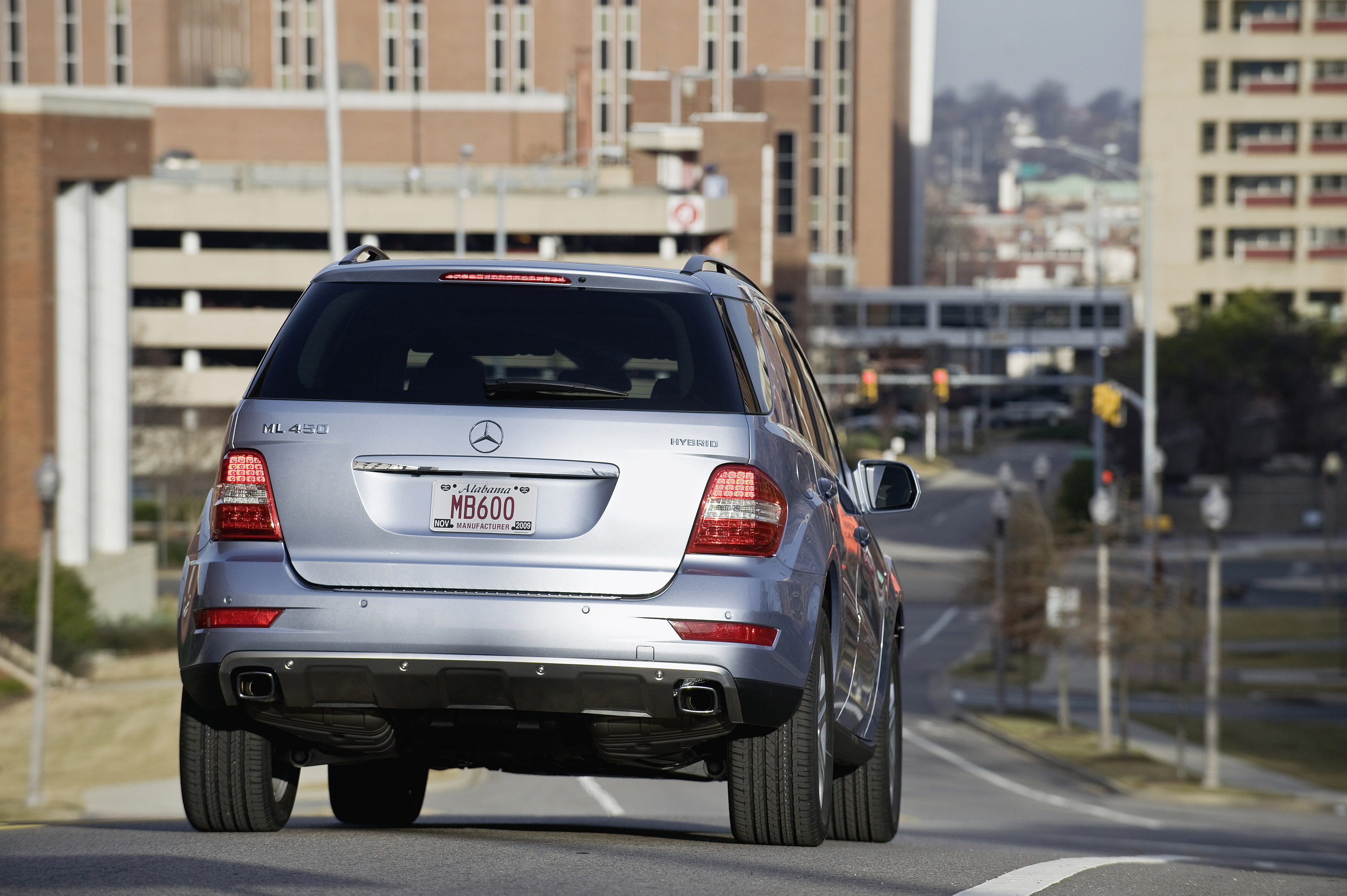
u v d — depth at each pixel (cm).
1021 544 18262
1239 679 19500
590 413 1941
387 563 1917
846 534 2330
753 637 1902
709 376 1986
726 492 1930
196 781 2145
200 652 1948
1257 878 2580
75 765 10500
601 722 1955
